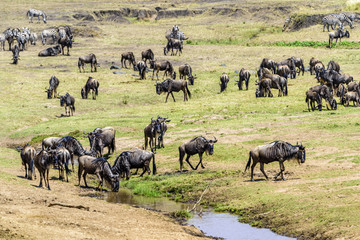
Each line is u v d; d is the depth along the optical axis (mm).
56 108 156000
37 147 112438
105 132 97688
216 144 99500
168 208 66125
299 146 70500
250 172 78938
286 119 117875
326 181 66375
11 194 61062
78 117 141000
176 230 53000
